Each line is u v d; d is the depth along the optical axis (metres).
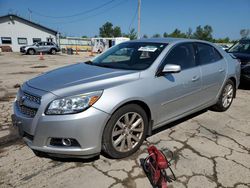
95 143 2.76
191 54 4.02
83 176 2.74
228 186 2.62
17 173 2.78
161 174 2.53
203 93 4.20
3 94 6.36
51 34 39.56
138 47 3.95
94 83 2.92
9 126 4.11
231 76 4.87
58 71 3.63
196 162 3.06
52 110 2.65
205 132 3.96
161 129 4.02
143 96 3.10
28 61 17.73
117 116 2.88
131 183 2.64
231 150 3.39
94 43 38.00
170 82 3.47
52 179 2.69
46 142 2.73
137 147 3.25
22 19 36.66
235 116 4.76
